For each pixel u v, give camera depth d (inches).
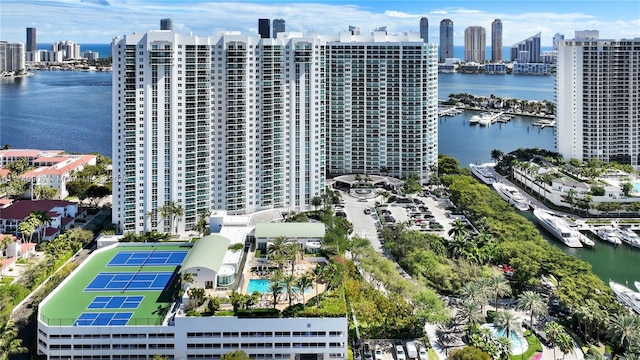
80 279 7440.9
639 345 6284.5
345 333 6363.2
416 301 7278.5
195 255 7322.8
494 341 6486.2
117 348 6245.1
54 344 6205.7
